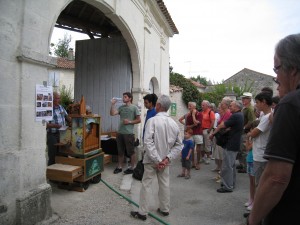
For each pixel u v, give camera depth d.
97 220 3.64
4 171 2.88
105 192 4.75
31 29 3.23
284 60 1.40
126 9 6.29
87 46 7.70
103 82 7.51
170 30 11.08
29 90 3.22
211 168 7.27
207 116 7.78
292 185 1.33
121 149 6.13
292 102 1.31
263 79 36.19
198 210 4.25
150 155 3.62
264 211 1.36
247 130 6.06
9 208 2.93
